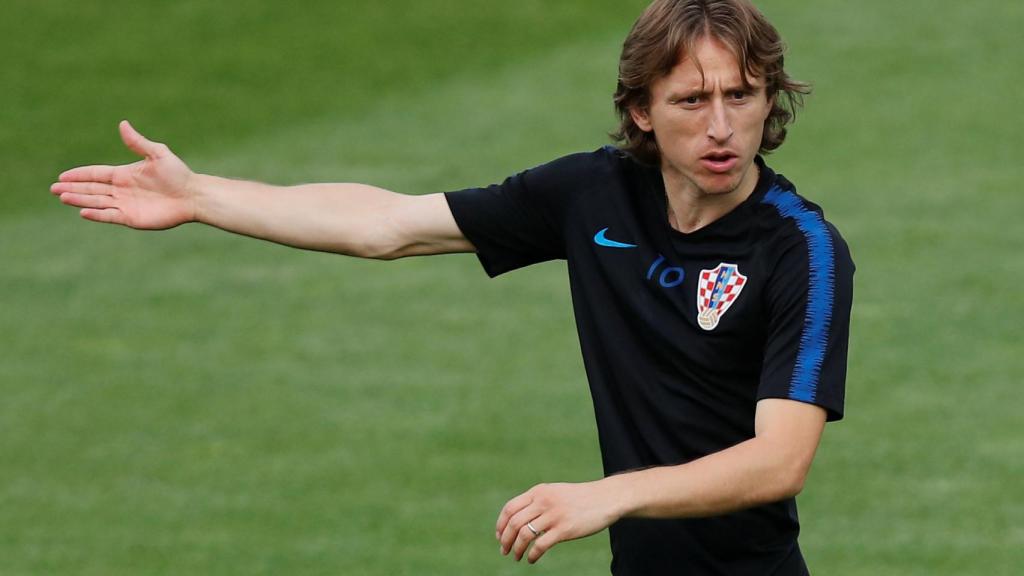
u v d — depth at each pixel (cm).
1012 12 6275
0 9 6344
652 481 1171
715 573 1416
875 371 3478
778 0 6525
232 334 3775
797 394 1245
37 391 3462
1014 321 3744
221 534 2797
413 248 1497
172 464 3089
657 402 1387
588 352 1437
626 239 1402
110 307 3969
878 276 4050
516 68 5903
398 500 2908
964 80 5659
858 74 5738
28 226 4600
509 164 5031
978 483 2944
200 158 5159
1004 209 4519
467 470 3025
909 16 6269
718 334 1335
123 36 6141
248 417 3303
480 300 3959
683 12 1276
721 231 1339
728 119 1272
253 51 6041
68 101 5606
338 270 4191
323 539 2766
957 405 3294
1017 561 2647
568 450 3106
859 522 2805
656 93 1299
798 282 1289
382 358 3606
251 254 4322
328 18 6325
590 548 2741
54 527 2834
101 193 1480
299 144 5253
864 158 4991
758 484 1193
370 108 5569
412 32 6212
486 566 2655
